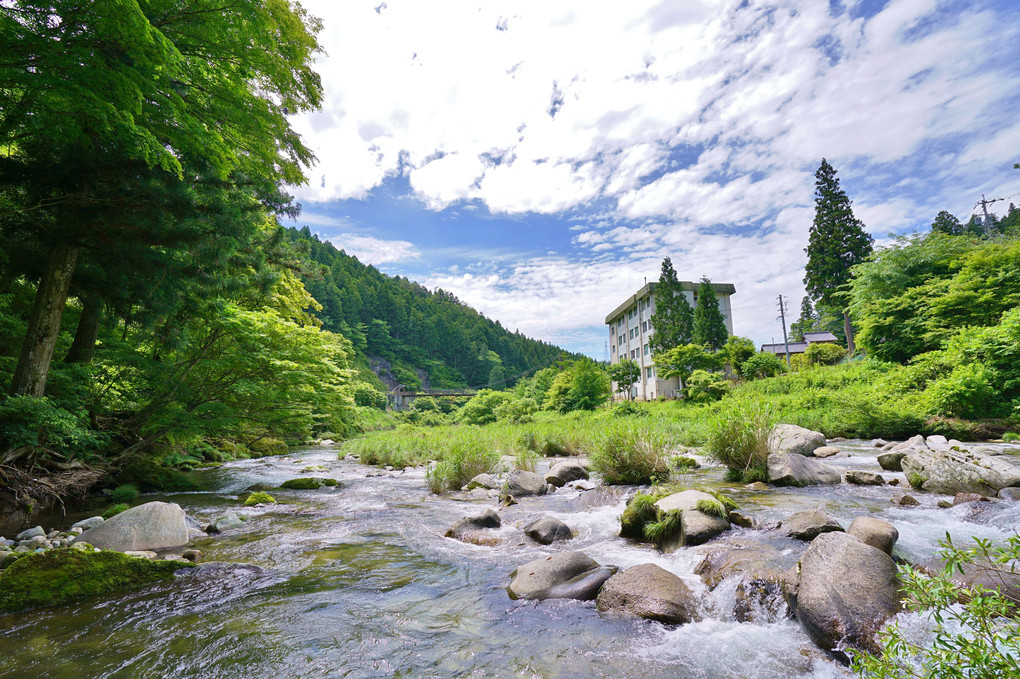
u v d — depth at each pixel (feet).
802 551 14.83
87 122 19.75
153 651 11.09
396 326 399.44
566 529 20.22
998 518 18.16
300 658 10.71
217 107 26.30
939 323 75.00
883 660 7.14
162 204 25.52
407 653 10.87
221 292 40.63
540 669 10.05
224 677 9.95
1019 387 52.95
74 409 26.86
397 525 23.76
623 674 9.75
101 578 14.83
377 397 180.45
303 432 52.70
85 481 27.91
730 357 133.90
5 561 16.55
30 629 12.21
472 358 427.74
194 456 56.49
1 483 21.94
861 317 96.53
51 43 17.65
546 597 13.66
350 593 14.56
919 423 52.54
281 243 57.00
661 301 158.71
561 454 55.67
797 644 10.55
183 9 23.58
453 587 14.97
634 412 112.47
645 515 19.40
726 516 18.25
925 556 14.34
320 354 46.26
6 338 27.55
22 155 23.22
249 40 25.93
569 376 152.66
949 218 200.95
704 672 9.72
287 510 27.94
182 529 20.51
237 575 16.22
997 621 6.49
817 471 28.50
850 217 133.80
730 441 30.73
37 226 25.03
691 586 13.65
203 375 37.81
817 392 72.08
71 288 28.60
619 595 12.84
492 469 39.68
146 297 30.07
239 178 32.12
